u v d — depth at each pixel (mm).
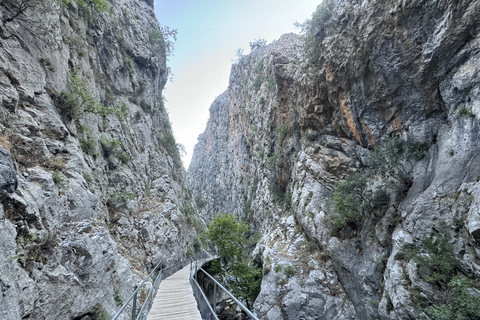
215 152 104562
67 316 6840
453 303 10477
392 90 18719
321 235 22828
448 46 15008
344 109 23859
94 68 22297
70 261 7797
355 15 20484
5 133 8203
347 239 21078
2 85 8914
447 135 15734
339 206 20547
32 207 7004
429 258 12328
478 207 11234
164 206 27000
